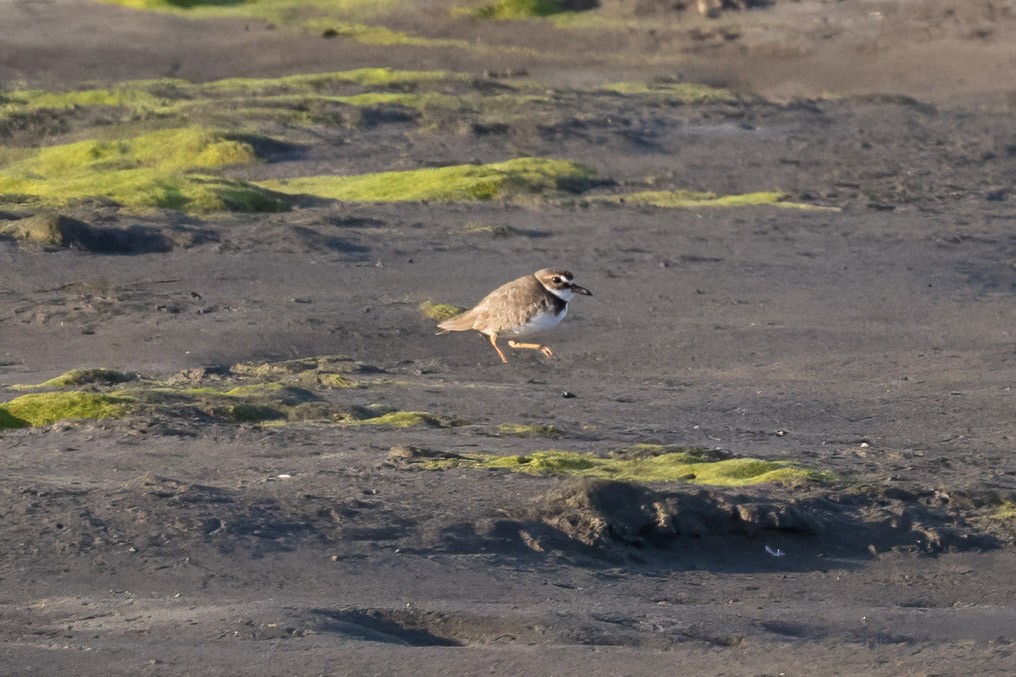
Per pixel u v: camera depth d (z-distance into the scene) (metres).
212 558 22.53
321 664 17.73
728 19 134.75
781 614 21.06
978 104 105.50
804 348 47.03
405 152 89.81
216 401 34.97
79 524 23.89
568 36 135.12
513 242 64.06
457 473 28.02
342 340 47.03
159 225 62.50
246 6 150.25
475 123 96.31
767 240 65.69
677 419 36.78
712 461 30.56
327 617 19.86
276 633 18.94
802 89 114.06
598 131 95.62
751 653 18.91
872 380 42.56
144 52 131.25
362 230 65.25
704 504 25.42
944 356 45.97
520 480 27.44
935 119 100.31
